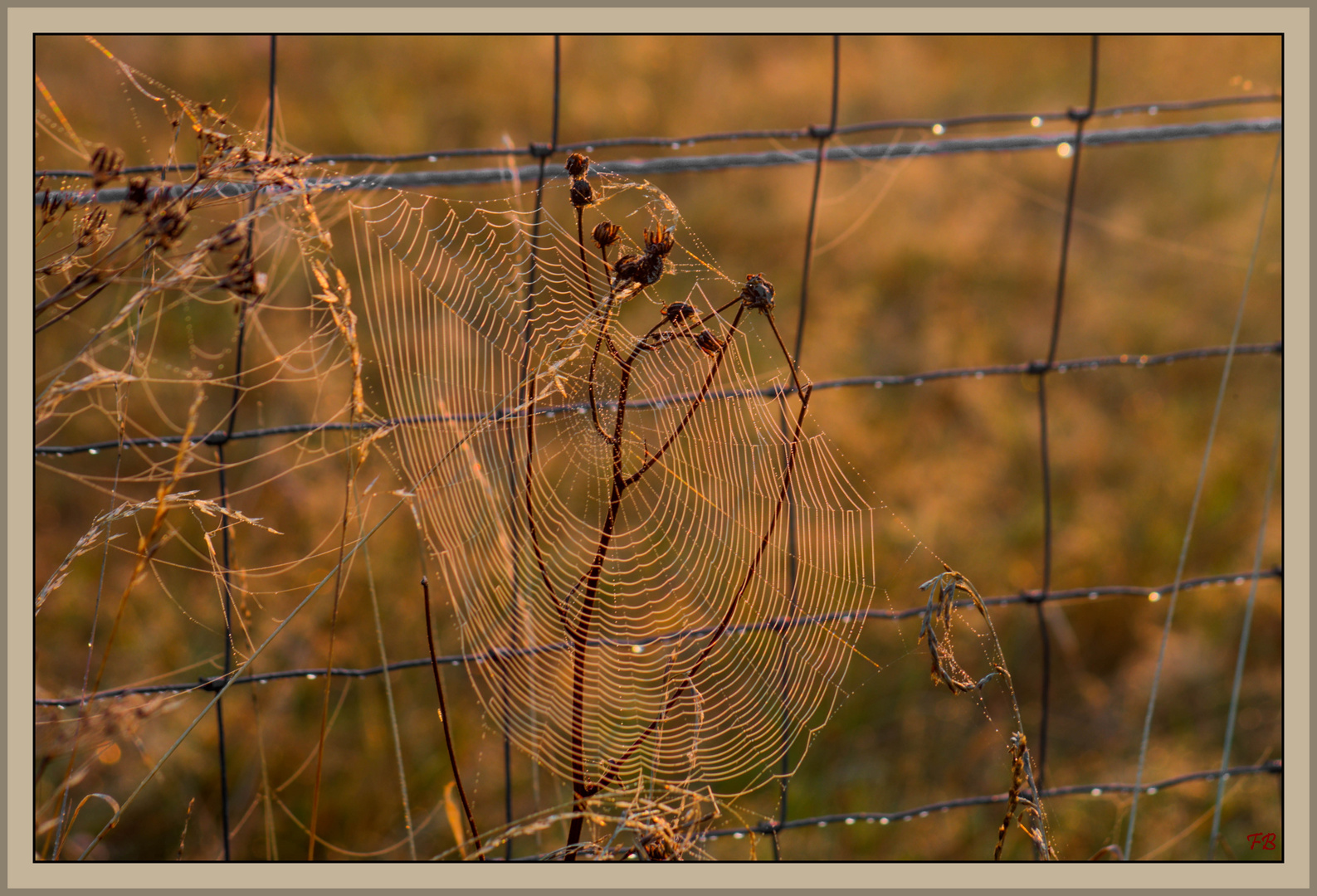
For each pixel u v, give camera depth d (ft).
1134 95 22.72
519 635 7.81
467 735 10.11
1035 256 18.56
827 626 8.14
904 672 11.06
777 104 21.63
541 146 7.81
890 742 10.64
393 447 10.01
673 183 18.63
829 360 15.24
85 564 11.41
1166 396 15.98
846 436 13.52
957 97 22.53
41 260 6.55
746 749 7.68
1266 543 12.85
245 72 19.61
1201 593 12.44
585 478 9.89
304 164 6.19
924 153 8.56
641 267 5.72
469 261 7.55
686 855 7.06
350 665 10.45
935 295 17.58
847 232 16.30
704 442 8.36
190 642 10.59
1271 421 15.19
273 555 11.22
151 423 12.89
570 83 21.45
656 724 6.88
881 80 22.81
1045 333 16.88
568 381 7.47
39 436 12.82
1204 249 18.83
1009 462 14.37
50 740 6.46
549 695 7.92
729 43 24.39
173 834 9.11
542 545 8.94
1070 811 9.78
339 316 6.16
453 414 7.90
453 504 8.05
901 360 16.05
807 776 10.05
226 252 6.40
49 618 10.66
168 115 6.13
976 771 10.44
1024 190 20.31
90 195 6.62
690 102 21.52
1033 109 22.07
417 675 10.57
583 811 6.10
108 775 9.23
